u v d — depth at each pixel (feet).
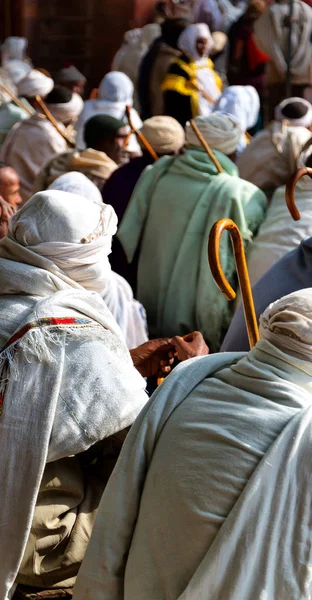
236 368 7.63
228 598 6.95
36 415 8.60
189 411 7.57
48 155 25.77
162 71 30.09
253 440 7.18
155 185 18.71
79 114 29.94
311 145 17.47
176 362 12.34
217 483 7.18
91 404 8.74
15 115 29.71
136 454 7.67
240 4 39.60
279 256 16.79
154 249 18.52
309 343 7.31
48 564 9.05
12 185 16.98
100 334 8.99
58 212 9.18
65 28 46.80
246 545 6.95
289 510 6.97
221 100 25.71
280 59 33.45
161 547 7.41
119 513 7.70
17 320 8.94
